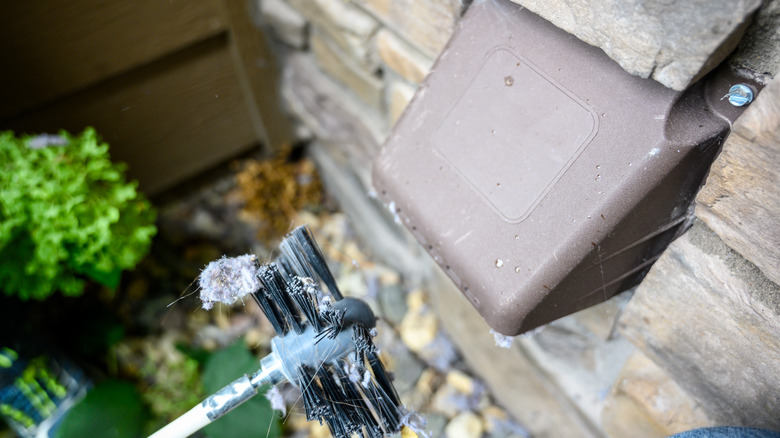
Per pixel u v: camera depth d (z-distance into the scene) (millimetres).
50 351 650
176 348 699
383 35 500
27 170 539
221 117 781
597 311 400
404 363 705
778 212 241
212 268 248
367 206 771
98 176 578
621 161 258
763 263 263
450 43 341
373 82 570
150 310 759
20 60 566
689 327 321
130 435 621
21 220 537
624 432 458
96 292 769
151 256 808
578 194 270
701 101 257
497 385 649
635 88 260
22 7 530
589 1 257
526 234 285
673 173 256
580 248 270
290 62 729
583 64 278
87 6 561
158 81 678
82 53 594
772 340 277
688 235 296
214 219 849
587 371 486
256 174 869
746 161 242
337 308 270
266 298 253
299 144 901
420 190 335
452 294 632
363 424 266
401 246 735
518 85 300
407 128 353
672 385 383
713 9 215
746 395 310
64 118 647
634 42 246
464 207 313
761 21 231
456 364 710
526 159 290
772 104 223
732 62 254
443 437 655
